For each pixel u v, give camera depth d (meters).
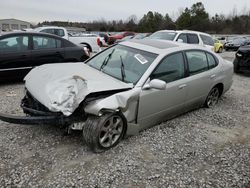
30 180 2.95
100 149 3.54
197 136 4.30
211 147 3.98
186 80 4.55
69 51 7.42
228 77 5.81
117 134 3.70
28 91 3.86
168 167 3.38
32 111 3.59
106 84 3.57
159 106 4.15
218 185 3.10
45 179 2.98
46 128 4.13
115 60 4.40
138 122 3.96
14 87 6.60
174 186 3.03
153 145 3.87
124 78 3.94
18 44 6.60
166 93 4.17
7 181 2.91
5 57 6.34
